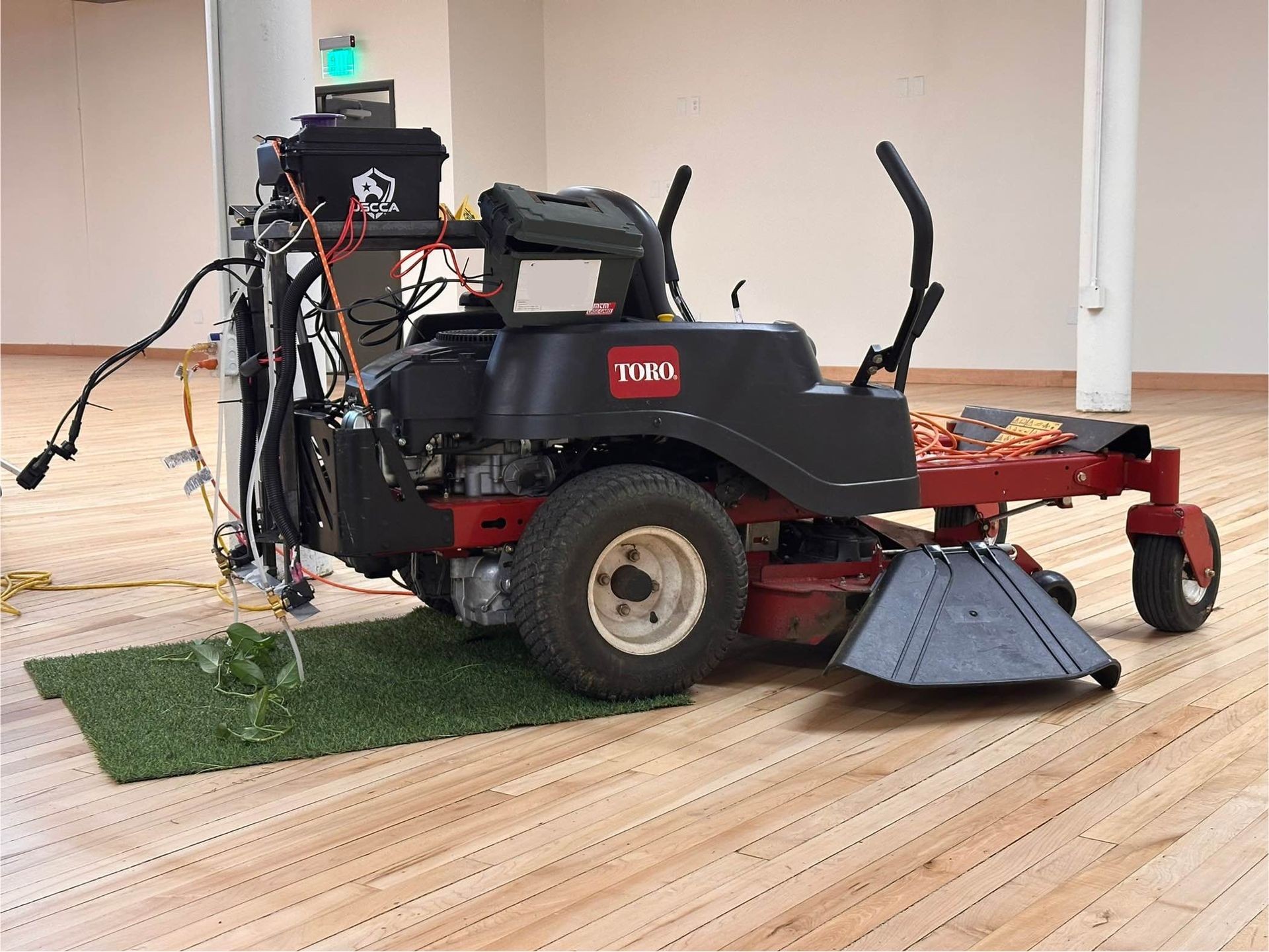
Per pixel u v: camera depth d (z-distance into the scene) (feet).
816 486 8.46
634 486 8.07
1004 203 32.45
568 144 39.73
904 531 10.39
